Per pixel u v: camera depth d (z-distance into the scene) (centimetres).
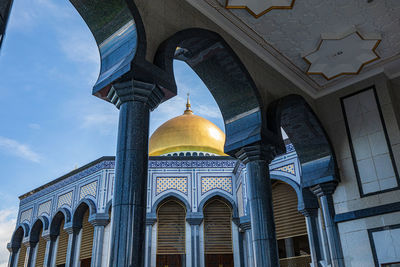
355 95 627
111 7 364
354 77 629
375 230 542
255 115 490
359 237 554
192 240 1047
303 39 532
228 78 500
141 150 325
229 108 514
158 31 386
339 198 594
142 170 320
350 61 582
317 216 838
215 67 496
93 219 1055
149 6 386
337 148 622
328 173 597
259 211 444
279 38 528
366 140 595
